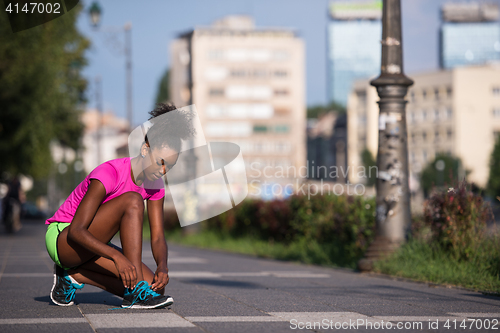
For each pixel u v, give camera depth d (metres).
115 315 8.56
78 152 75.06
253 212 30.97
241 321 8.23
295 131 189.62
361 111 197.25
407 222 16.56
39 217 106.94
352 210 21.94
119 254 8.40
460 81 183.75
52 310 9.08
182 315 8.73
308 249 23.95
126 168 8.84
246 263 20.59
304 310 9.38
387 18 16.69
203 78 185.38
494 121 184.62
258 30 188.62
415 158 193.38
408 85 16.55
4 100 43.75
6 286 12.75
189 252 27.50
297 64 189.88
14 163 45.41
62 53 49.00
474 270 13.99
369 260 16.45
